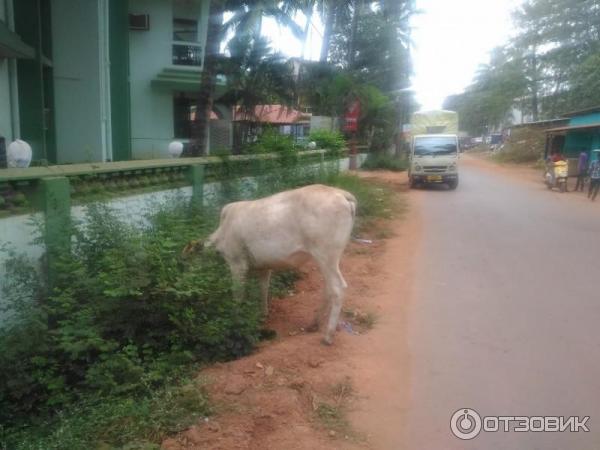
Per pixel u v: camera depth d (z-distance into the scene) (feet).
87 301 16.88
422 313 21.04
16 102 42.80
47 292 17.52
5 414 14.90
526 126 138.00
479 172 106.01
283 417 13.38
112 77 58.59
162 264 16.93
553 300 22.57
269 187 34.99
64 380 15.25
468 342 18.19
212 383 14.64
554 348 17.62
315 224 17.42
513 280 25.70
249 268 19.54
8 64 42.09
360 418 13.57
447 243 34.63
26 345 15.33
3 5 43.09
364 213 43.86
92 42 52.01
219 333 16.66
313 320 19.70
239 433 12.57
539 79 136.26
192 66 66.28
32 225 17.58
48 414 14.90
